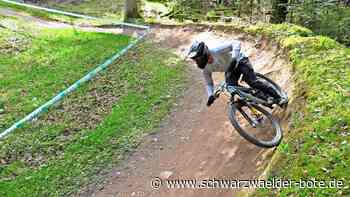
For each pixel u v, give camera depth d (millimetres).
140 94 11977
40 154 9516
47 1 26234
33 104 11742
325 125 6152
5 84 12875
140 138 9773
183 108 10883
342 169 5238
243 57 7027
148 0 27016
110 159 9133
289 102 7742
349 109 6363
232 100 7125
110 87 12625
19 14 20469
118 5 25875
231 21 19359
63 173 8789
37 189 8344
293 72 9047
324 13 14461
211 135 8969
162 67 13781
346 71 7773
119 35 18156
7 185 8477
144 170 8539
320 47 9570
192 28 17891
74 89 12516
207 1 22719
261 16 19156
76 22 20797
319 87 7305
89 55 15164
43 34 17328
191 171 7926
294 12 15492
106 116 10953
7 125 10742
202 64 6926
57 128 10531
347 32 13875
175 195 7406
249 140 6793
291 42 10500
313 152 5730
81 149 9578
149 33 18594
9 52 15062
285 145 6219
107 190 8180
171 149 9070
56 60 14750
